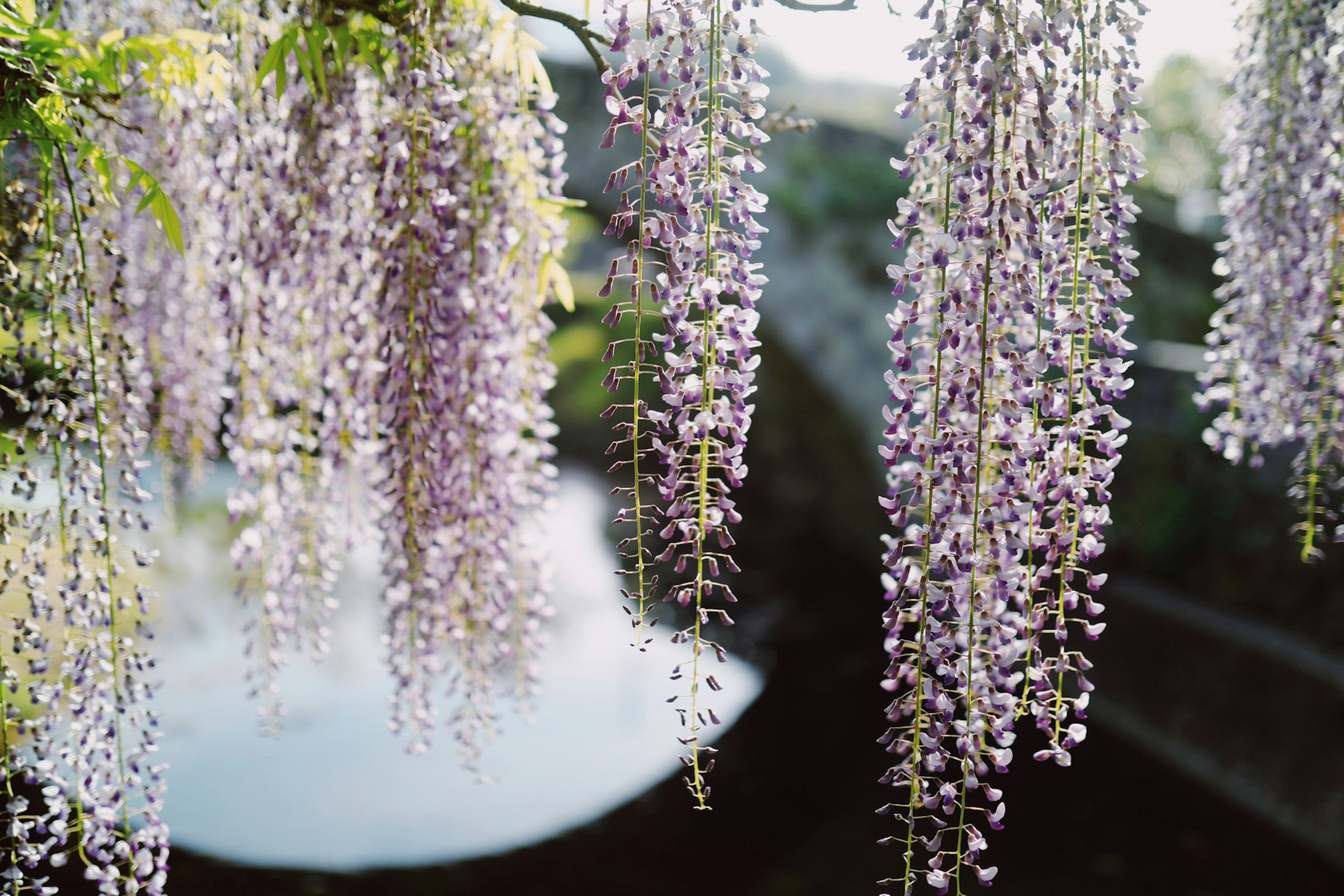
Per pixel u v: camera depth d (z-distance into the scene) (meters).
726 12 1.12
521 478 1.73
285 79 1.47
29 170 1.42
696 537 1.13
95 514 1.33
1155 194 7.46
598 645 7.20
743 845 4.72
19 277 1.35
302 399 1.76
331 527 1.77
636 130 1.13
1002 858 4.28
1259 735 4.56
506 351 1.60
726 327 1.12
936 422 1.11
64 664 1.28
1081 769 5.02
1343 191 1.72
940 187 1.20
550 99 1.63
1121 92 1.13
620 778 5.34
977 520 1.10
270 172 1.62
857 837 4.78
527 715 1.73
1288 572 4.97
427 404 1.52
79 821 1.25
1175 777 4.87
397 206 1.45
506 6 1.45
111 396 1.43
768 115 1.68
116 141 1.78
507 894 4.21
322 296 1.70
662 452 1.13
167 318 2.10
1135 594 5.50
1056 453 1.15
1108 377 1.16
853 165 7.11
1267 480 5.18
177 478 2.22
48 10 1.61
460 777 5.14
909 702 1.12
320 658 1.77
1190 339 6.72
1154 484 5.80
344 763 5.11
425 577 1.61
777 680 6.86
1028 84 1.08
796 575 9.10
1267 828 4.37
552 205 1.70
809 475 10.17
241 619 5.93
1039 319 1.12
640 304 1.11
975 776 1.07
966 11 1.07
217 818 4.54
